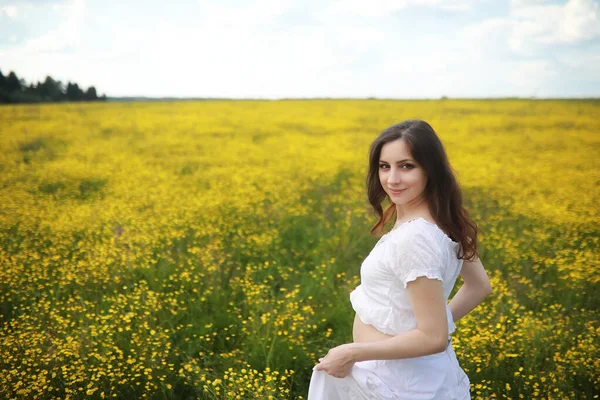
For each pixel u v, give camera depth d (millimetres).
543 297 4539
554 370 3250
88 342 3400
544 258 5371
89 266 4844
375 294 1891
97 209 7340
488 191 8906
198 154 13328
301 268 5359
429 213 1901
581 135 16766
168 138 16172
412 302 1741
